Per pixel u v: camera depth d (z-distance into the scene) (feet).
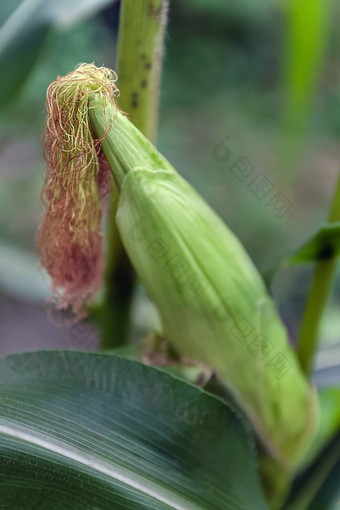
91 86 1.83
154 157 1.91
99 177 1.93
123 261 2.07
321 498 2.18
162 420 1.87
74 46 7.02
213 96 9.21
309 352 2.15
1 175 6.70
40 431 1.82
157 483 1.83
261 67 9.72
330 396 2.27
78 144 1.84
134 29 1.90
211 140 8.07
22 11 2.29
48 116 1.86
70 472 1.79
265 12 9.67
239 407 2.06
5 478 1.77
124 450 1.85
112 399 1.87
